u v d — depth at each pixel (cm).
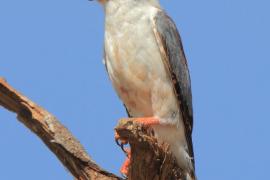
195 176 1251
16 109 1090
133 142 897
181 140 1207
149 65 1122
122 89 1165
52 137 1065
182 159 1210
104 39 1163
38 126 1074
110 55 1141
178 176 1061
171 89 1161
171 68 1158
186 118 1218
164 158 936
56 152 1080
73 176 1084
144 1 1155
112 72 1154
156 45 1131
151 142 899
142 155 912
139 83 1133
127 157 1077
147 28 1127
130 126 884
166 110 1157
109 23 1135
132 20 1122
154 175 951
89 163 1060
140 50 1119
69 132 1078
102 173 1061
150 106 1165
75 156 1059
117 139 1029
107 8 1142
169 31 1171
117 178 1059
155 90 1139
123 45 1120
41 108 1082
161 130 1181
